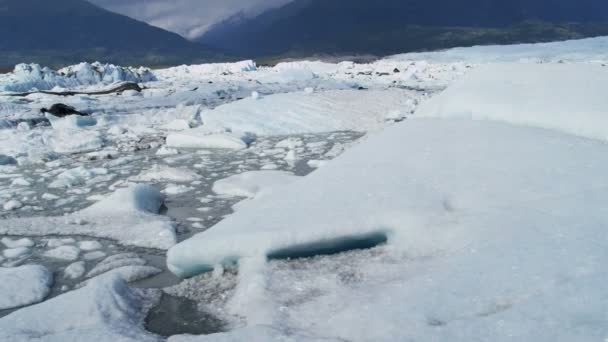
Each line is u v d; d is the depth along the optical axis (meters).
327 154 6.50
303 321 2.09
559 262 2.08
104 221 4.12
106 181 5.77
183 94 14.77
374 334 1.84
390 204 2.95
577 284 1.88
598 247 2.14
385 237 2.86
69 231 3.95
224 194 4.88
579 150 3.44
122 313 2.38
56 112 11.07
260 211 3.18
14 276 2.98
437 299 1.98
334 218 2.85
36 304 2.57
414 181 3.27
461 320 1.81
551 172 3.13
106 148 7.98
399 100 10.12
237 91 15.79
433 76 19.16
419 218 2.74
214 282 2.74
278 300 2.32
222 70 30.98
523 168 3.25
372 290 2.24
